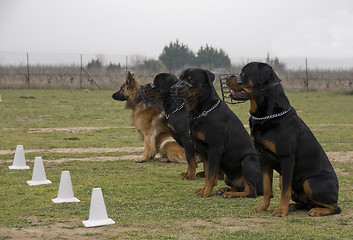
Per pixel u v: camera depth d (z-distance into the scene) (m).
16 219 6.93
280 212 7.14
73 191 8.82
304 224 6.64
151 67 65.38
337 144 16.06
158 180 10.16
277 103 6.94
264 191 7.44
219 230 6.37
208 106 8.49
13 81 51.88
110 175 10.66
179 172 11.16
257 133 7.05
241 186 8.75
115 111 28.83
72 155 13.46
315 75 60.47
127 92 12.81
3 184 9.53
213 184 8.56
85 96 41.22
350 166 11.98
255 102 7.00
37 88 51.25
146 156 12.62
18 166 11.37
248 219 6.98
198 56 84.12
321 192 7.04
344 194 8.75
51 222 6.79
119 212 7.35
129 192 8.91
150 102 12.46
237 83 6.95
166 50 85.50
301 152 7.05
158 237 6.03
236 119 8.73
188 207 7.75
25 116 24.70
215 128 8.41
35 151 14.11
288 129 6.92
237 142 8.52
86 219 6.96
